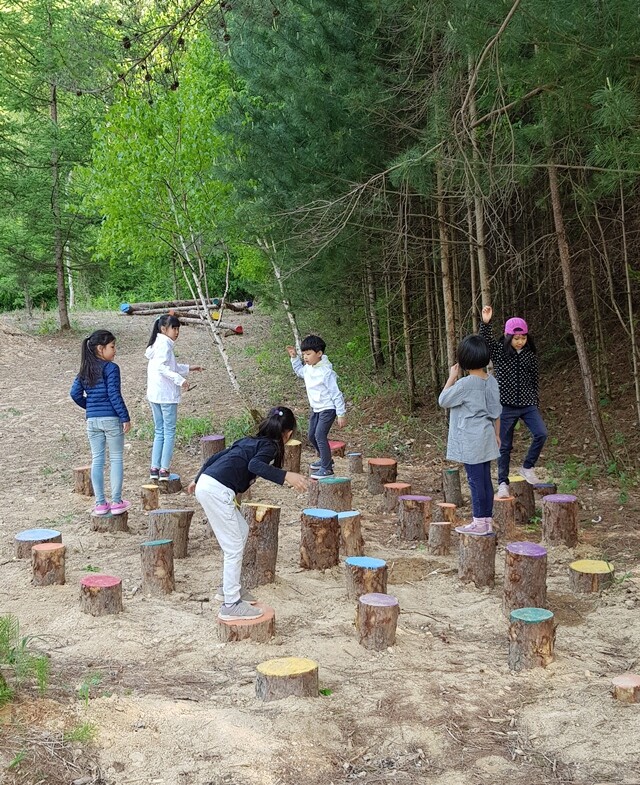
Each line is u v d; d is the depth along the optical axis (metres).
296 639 4.89
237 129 10.59
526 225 13.25
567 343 13.79
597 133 6.42
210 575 6.11
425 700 4.09
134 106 12.10
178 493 8.82
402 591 5.91
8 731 3.49
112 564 6.39
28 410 13.53
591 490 8.92
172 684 4.24
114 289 38.00
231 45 10.76
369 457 11.04
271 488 9.16
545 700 4.12
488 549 6.04
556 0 5.46
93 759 3.40
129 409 13.64
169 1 7.00
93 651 4.63
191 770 3.35
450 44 6.59
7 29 20.94
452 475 8.52
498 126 7.46
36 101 22.91
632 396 11.34
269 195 10.31
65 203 23.27
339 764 3.49
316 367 8.88
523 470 8.12
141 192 12.45
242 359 19.30
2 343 20.20
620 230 13.25
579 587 5.79
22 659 4.14
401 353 16.77
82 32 6.97
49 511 8.07
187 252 13.38
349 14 9.32
